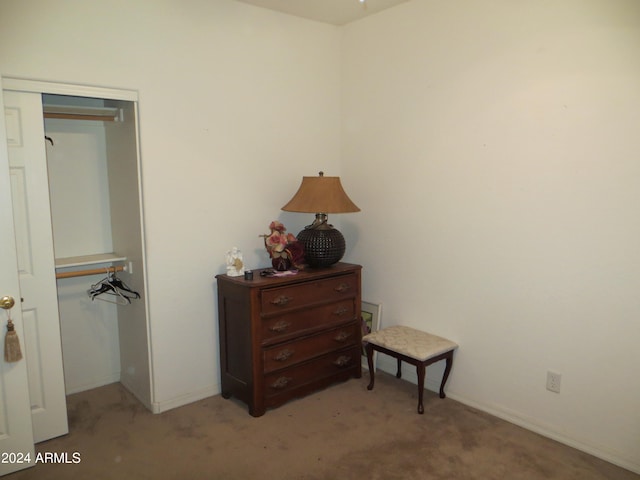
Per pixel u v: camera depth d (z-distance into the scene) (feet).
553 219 8.06
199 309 9.89
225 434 8.57
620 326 7.43
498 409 9.15
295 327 9.65
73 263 9.23
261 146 10.54
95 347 10.59
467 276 9.47
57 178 9.71
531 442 8.25
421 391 9.19
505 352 8.96
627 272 7.28
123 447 8.16
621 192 7.23
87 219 10.16
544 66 7.95
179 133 9.24
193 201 9.57
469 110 9.11
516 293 8.70
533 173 8.25
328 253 10.19
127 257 9.78
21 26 7.39
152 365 9.33
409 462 7.68
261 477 7.32
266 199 10.77
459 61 9.18
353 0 9.85
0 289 7.09
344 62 11.66
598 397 7.76
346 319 10.59
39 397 8.22
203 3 9.32
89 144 10.04
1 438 7.31
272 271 9.98
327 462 7.70
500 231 8.83
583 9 7.40
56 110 8.87
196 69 9.34
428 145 9.94
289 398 9.71
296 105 11.07
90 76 8.10
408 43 10.09
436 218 9.94
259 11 10.19
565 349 8.10
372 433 8.57
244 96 10.12
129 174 9.20
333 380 10.49
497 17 8.50
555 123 7.89
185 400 9.82
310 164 11.52
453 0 9.15
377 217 11.25
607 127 7.29
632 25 6.93
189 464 7.66
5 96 7.45
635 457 7.42
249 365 9.16
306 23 11.05
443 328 10.03
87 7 7.97
